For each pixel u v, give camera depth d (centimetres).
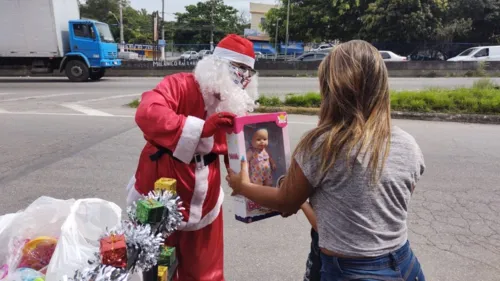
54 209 212
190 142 197
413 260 162
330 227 154
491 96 1035
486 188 492
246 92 232
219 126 191
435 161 598
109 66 1895
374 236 150
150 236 166
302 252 344
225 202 445
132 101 1181
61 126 811
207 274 242
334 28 3466
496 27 3166
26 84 1716
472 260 333
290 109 1021
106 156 603
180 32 5859
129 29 6078
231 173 192
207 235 239
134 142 686
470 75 2092
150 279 181
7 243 206
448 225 394
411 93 1082
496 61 2103
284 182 162
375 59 152
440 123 913
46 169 539
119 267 154
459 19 3100
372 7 3070
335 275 156
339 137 148
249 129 193
